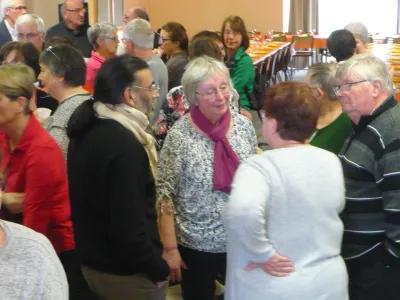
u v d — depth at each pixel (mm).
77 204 2328
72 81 2967
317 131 2879
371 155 2324
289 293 1922
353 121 2430
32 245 1378
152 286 2395
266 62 9141
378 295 2434
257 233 1878
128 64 2336
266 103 2021
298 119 1973
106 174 2229
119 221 2219
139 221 2234
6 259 1344
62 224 2547
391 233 2291
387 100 2354
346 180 2385
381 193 2344
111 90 2307
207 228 2633
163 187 2623
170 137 2641
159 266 2320
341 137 2852
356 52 4742
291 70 12930
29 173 2453
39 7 8891
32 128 2494
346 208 2391
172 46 5527
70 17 6234
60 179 2502
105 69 2328
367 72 2334
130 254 2252
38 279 1352
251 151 2689
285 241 1927
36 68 3838
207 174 2598
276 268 1923
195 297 2734
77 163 2295
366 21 14594
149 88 2385
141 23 4500
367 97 2340
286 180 1923
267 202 1915
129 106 2350
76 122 2305
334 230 1994
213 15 14969
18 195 2521
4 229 1387
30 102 2494
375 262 2404
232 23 5586
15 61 3838
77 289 2531
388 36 12508
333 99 2832
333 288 1968
